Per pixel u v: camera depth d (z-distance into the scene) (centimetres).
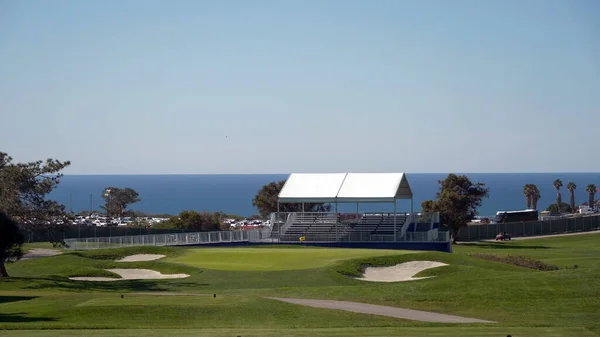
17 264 5606
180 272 5116
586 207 19425
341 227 8306
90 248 6838
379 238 7562
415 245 7462
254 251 6425
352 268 5194
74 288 4334
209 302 3272
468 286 3875
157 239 7388
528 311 3300
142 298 3447
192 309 3094
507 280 3956
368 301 3603
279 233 8050
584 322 2998
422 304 3509
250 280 4653
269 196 11819
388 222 8344
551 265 6338
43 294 3903
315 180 8325
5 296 3775
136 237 7325
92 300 3334
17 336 2355
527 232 12262
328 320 2977
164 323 2847
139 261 5506
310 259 5719
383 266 5444
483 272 4788
